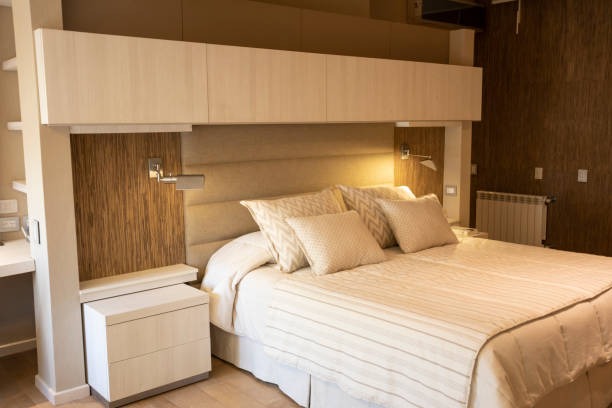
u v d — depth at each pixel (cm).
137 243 359
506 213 594
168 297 332
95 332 311
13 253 342
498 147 610
